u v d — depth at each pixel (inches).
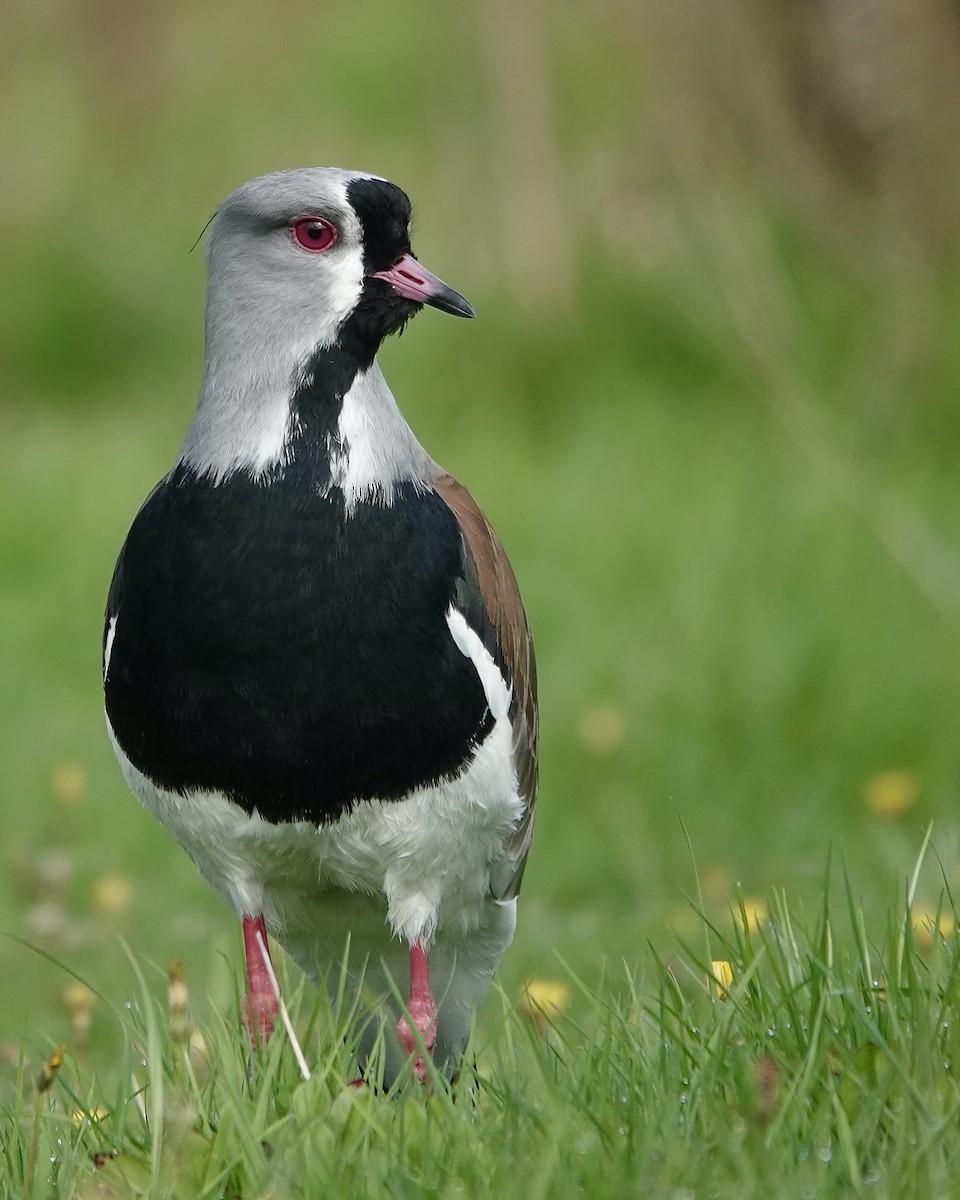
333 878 319.9
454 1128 257.6
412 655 302.8
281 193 314.3
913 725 534.3
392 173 850.1
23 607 640.4
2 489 737.0
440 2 880.3
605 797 508.4
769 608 588.1
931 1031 267.7
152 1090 268.5
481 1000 347.6
